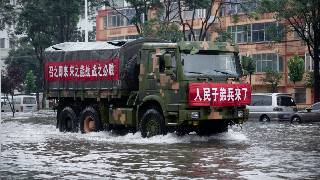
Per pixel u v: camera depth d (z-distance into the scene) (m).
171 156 10.19
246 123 22.84
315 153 10.62
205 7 33.44
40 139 14.54
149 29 32.03
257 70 41.78
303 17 28.12
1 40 69.00
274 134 15.80
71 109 17.11
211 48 13.06
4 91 44.91
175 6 44.31
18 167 8.86
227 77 13.15
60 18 47.66
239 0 41.78
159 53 13.02
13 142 13.59
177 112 12.72
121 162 9.38
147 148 11.68
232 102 13.02
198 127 13.30
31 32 47.56
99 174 8.04
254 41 41.72
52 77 17.72
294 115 23.89
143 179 7.55
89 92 16.00
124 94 14.66
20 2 48.28
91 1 46.53
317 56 28.88
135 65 14.41
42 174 8.09
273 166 8.77
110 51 15.02
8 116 31.25
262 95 26.00
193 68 12.84
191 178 7.61
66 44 17.73
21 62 64.69
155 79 13.41
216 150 11.20
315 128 18.88
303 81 39.81
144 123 13.72
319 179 7.51
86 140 14.02
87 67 16.05
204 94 12.54
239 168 8.55
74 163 9.30
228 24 43.09
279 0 28.77
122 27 51.28
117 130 15.88
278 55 40.62
